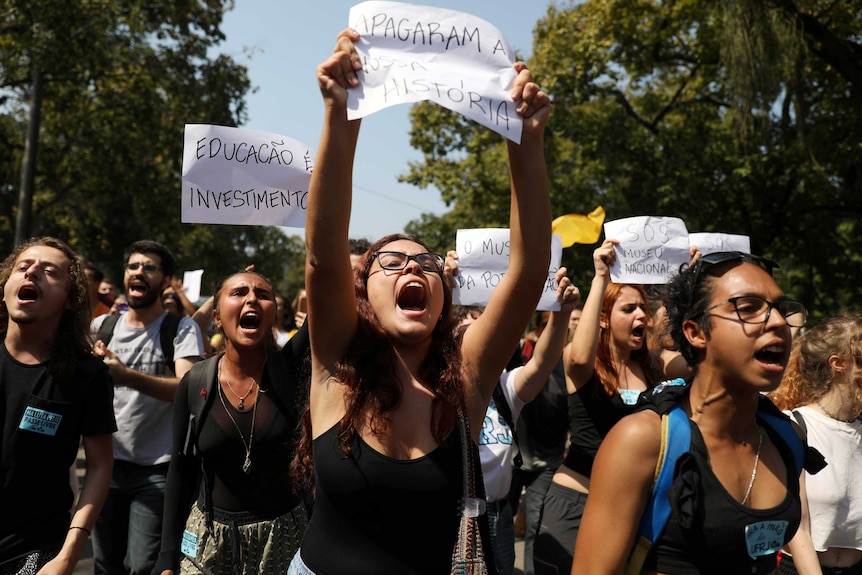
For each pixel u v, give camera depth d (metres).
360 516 2.25
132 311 5.31
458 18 2.27
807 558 3.04
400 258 2.41
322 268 2.27
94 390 3.46
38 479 3.30
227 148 3.91
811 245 19.83
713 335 2.19
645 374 4.61
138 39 19.61
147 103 20.03
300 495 3.76
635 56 20.86
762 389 2.14
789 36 15.62
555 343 4.28
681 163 20.28
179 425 3.82
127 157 20.30
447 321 2.49
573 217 5.57
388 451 2.28
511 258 2.42
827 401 3.47
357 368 2.33
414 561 2.24
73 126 19.98
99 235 26.05
